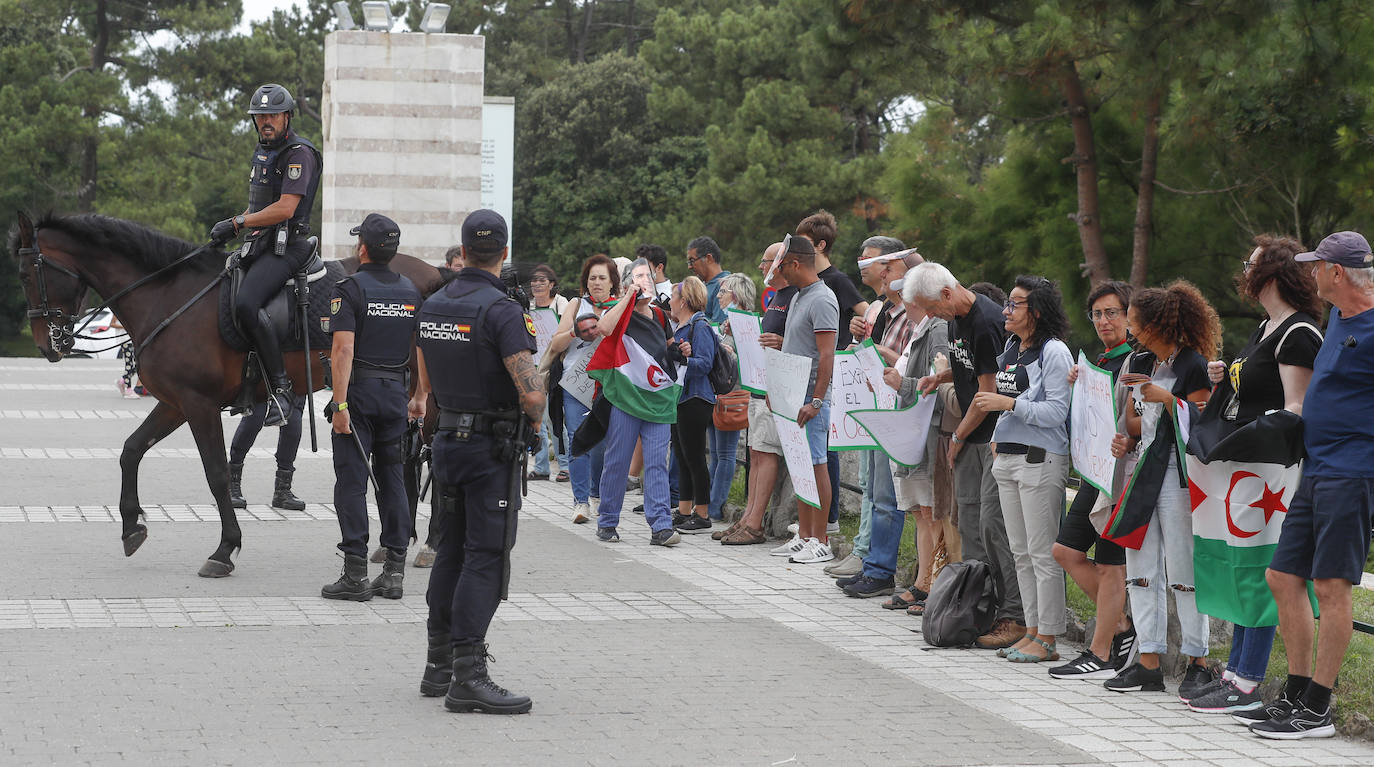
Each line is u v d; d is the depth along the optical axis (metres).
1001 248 22.45
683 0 57.44
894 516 8.41
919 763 5.19
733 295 10.48
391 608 7.70
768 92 37.31
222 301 8.38
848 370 8.21
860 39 20.38
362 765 4.94
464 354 5.68
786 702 6.01
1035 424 6.75
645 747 5.27
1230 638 6.81
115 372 26.42
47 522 9.98
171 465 13.23
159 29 52.22
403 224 24.56
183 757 4.96
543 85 55.59
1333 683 5.72
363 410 7.82
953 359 7.28
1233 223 20.27
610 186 47.66
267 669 6.27
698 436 10.60
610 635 7.23
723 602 8.18
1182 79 17.06
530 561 9.26
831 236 9.45
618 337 9.70
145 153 46.69
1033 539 6.92
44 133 43.06
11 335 44.62
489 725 5.50
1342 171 17.92
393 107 24.41
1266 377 5.80
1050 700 6.25
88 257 8.49
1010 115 20.81
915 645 7.26
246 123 53.47
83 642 6.63
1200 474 6.07
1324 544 5.59
